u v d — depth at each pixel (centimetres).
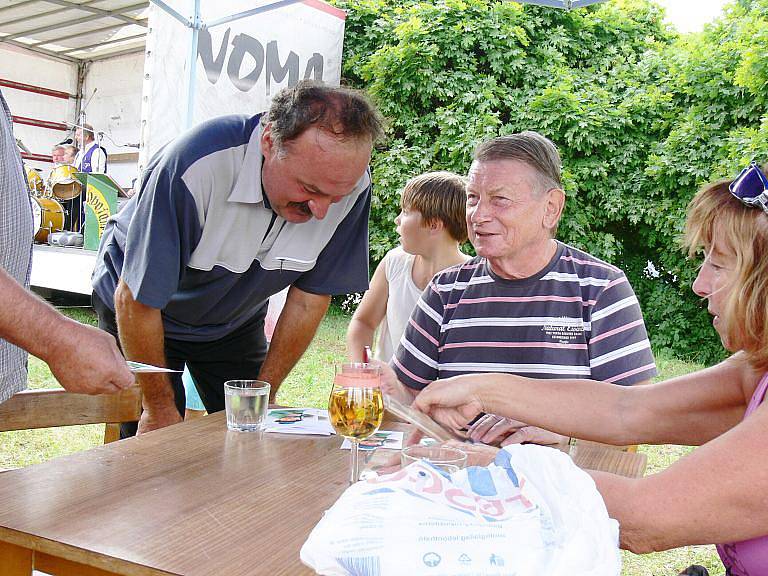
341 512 90
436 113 842
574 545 85
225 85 447
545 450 100
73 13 917
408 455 129
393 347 300
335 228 254
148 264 221
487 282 229
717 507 105
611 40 896
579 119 782
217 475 145
